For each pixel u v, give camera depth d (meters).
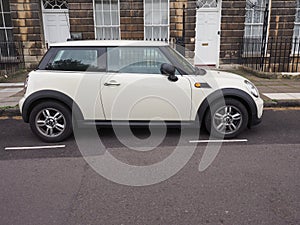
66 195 3.13
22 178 3.50
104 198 3.06
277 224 2.63
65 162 3.94
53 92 4.48
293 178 3.46
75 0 10.80
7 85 8.90
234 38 11.27
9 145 4.60
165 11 10.98
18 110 6.32
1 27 11.38
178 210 2.85
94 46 4.62
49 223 2.66
